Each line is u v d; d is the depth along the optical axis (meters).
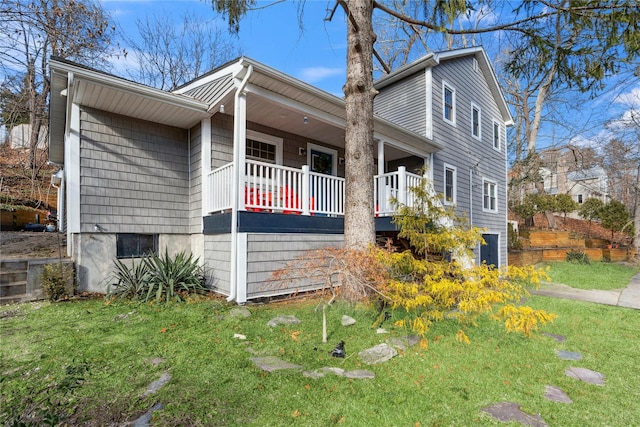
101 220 5.87
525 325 3.58
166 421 2.21
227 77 6.44
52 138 8.60
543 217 24.23
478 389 2.84
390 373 3.05
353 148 5.20
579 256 14.48
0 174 13.45
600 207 18.38
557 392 2.86
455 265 4.19
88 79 4.87
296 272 5.97
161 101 5.65
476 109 12.43
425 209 5.39
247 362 3.10
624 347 4.05
